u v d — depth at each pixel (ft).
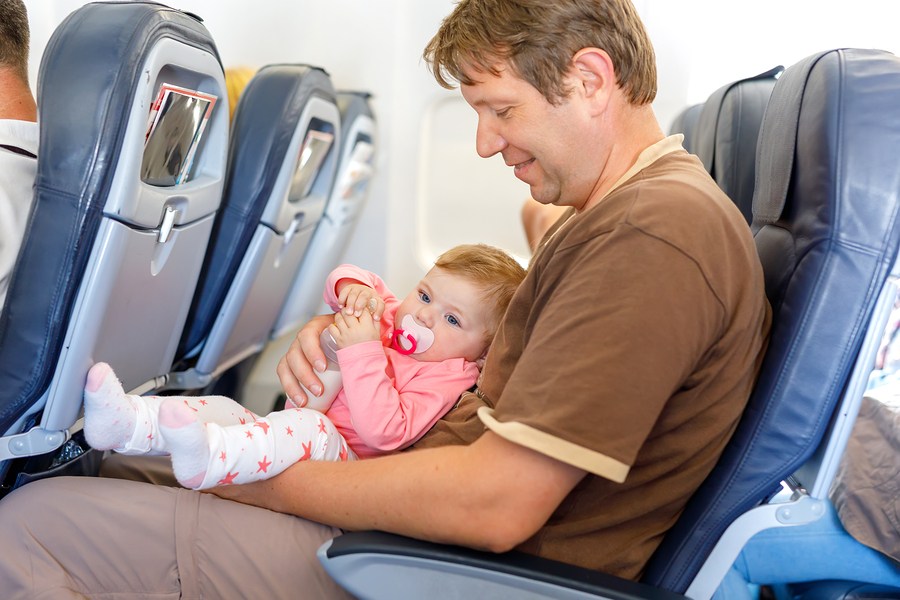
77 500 3.05
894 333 4.43
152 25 3.25
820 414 2.67
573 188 3.12
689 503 2.92
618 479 2.20
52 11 6.87
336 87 8.44
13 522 3.01
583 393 2.22
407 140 8.51
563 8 2.70
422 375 3.56
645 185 2.60
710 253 2.40
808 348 2.65
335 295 3.99
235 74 7.07
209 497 3.15
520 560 2.51
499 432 2.30
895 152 2.56
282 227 5.69
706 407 2.61
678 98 7.63
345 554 2.54
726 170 4.83
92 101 3.10
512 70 2.80
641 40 2.89
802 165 2.82
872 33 7.07
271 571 2.94
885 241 2.55
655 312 2.26
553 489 2.30
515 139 2.98
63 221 3.17
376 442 3.20
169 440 2.80
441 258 3.83
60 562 2.98
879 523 3.49
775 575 3.73
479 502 2.33
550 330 2.40
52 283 3.22
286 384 3.66
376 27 8.24
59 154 3.14
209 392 6.41
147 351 4.48
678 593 2.85
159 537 3.01
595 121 2.90
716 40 7.43
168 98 3.52
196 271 4.69
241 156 5.10
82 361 3.44
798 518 2.80
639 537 2.85
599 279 2.36
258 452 3.00
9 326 3.30
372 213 8.77
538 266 2.93
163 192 3.75
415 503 2.46
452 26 2.94
